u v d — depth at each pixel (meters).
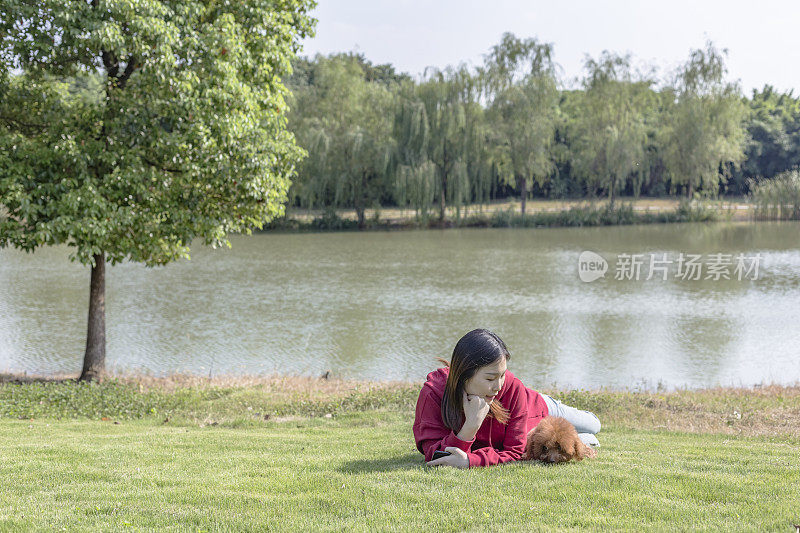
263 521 3.51
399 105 51.84
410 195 50.72
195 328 19.55
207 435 7.64
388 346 17.58
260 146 12.36
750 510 3.52
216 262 34.09
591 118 59.00
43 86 13.00
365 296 24.56
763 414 9.75
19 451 6.11
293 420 9.91
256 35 12.62
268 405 10.91
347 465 4.96
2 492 4.32
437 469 4.32
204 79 11.80
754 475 4.41
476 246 41.47
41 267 31.11
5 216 11.94
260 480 4.41
